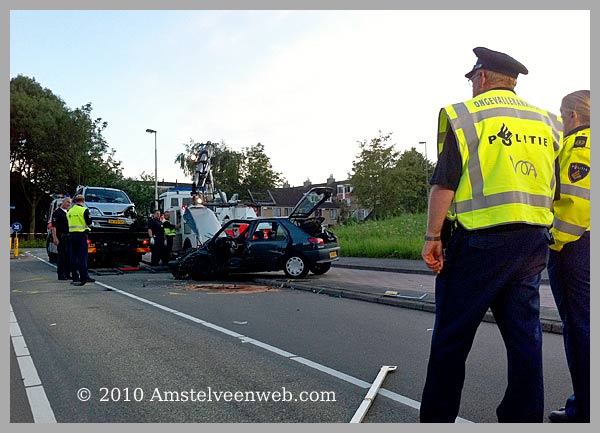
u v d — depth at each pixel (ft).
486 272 10.25
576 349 12.85
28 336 23.76
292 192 264.31
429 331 24.52
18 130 150.20
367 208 170.50
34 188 155.02
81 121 155.94
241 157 250.37
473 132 10.38
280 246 45.91
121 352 20.83
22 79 160.56
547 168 10.62
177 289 40.55
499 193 10.17
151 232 59.21
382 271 56.85
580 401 12.87
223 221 66.44
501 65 10.96
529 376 10.49
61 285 43.24
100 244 57.36
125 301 34.14
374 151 167.02
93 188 65.41
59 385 16.96
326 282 42.32
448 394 10.80
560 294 13.15
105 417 14.34
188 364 19.08
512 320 10.49
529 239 10.21
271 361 19.43
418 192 170.40
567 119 13.05
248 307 31.60
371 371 18.10
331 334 23.91
